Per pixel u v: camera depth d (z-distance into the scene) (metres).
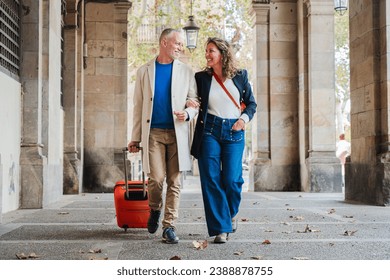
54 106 12.68
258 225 8.11
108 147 18.05
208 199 6.34
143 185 7.10
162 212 10.01
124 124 18.14
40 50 11.70
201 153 6.38
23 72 11.50
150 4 29.98
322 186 17.03
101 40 18.16
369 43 12.40
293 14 18.56
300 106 18.19
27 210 10.79
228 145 6.39
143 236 6.95
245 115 6.38
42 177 11.29
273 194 16.12
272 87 18.44
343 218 9.06
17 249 6.02
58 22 13.25
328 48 17.45
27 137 11.40
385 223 8.36
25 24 11.60
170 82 6.52
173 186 6.51
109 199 14.20
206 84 6.44
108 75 18.14
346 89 39.53
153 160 6.49
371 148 12.18
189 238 6.78
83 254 5.70
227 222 6.34
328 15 17.47
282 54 18.52
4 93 10.24
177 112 6.34
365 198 12.43
